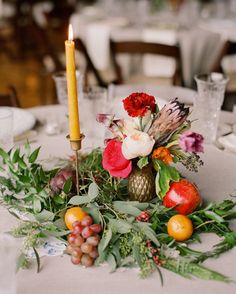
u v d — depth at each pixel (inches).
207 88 49.3
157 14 127.9
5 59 166.6
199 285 29.0
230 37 110.9
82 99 53.3
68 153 46.6
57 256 31.6
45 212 33.5
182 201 33.9
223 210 35.2
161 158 33.4
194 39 104.0
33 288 28.8
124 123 34.1
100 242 30.3
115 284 29.1
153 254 30.6
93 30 111.0
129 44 88.2
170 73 106.4
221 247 32.1
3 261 24.4
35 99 132.3
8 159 35.9
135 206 33.6
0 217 35.6
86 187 35.7
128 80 105.4
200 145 30.7
